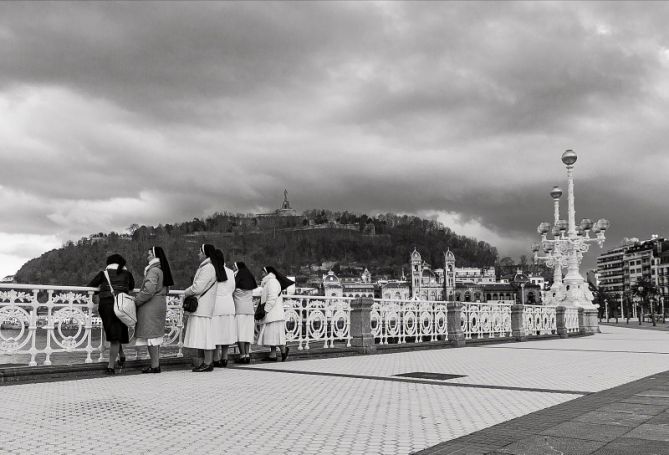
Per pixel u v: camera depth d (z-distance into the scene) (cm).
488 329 2373
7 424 653
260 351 1455
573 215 3691
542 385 996
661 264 17475
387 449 542
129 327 1127
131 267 14338
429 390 930
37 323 1058
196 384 984
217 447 553
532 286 12938
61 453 528
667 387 958
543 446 538
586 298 3609
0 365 1091
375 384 1000
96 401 806
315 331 1579
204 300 1173
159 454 527
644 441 554
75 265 14312
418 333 1944
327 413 726
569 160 3706
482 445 546
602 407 756
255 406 773
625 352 1803
